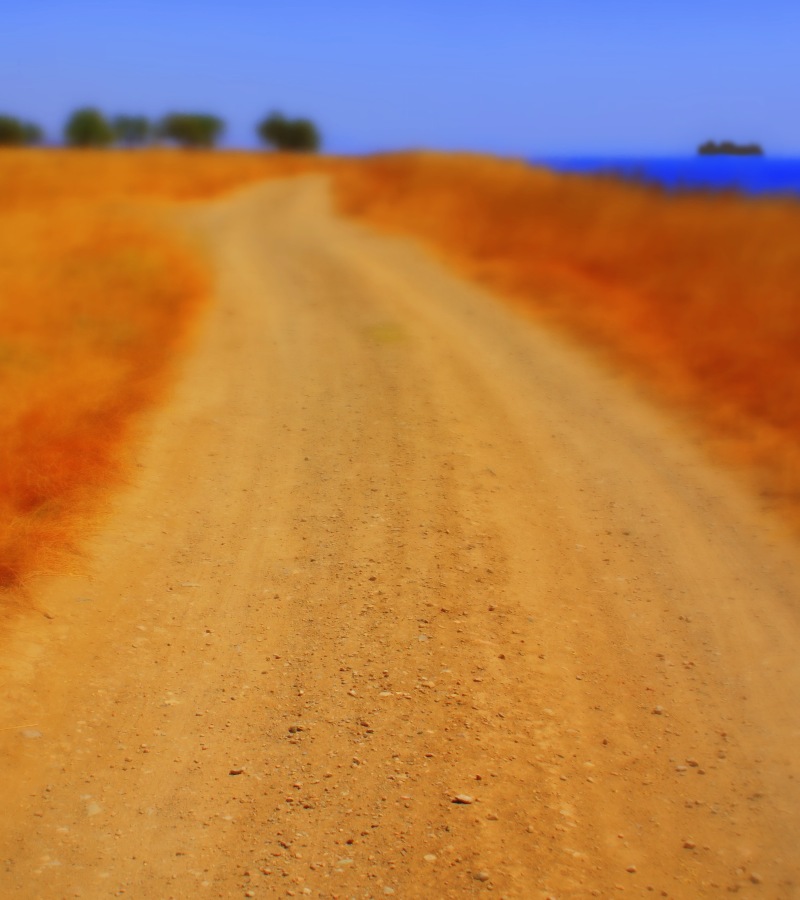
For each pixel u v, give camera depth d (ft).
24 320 35.86
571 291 48.21
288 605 17.52
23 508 20.56
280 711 14.20
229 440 26.86
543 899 10.51
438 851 11.29
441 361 35.58
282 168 168.04
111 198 101.50
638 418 28.37
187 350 37.01
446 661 15.53
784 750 13.06
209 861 11.21
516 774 12.66
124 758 13.09
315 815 11.97
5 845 11.41
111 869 11.08
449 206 88.53
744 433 26.35
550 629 16.56
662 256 52.70
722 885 10.69
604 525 20.89
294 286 52.24
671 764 12.82
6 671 14.96
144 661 15.56
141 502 22.12
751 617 16.78
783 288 40.98
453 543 20.11
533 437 26.94
